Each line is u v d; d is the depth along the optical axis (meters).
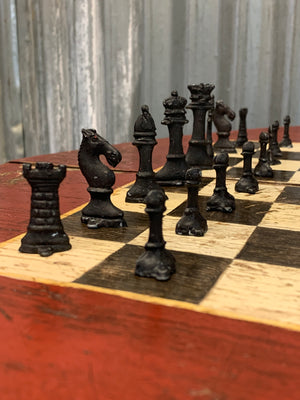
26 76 0.91
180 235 0.27
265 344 0.15
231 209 0.31
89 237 0.26
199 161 0.45
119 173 0.44
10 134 0.93
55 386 0.13
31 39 0.89
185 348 0.15
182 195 0.36
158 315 0.17
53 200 0.23
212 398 0.12
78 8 0.88
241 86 1.00
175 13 0.95
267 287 0.19
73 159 0.52
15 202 0.33
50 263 0.22
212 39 0.96
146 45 0.96
